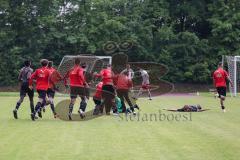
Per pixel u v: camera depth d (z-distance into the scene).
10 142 28.55
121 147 26.84
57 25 100.00
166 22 107.00
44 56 101.38
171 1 109.81
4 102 61.09
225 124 37.56
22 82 40.72
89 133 32.34
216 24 105.38
